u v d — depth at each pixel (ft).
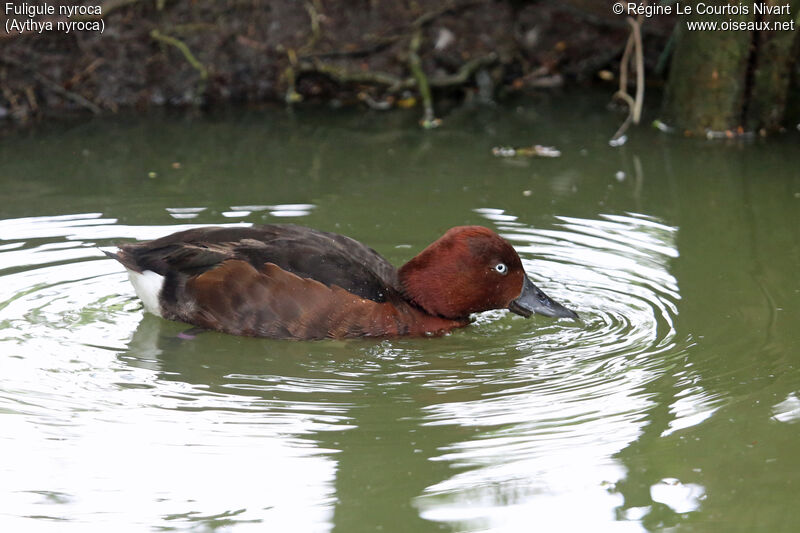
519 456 25.48
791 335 32.01
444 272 33.65
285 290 32.24
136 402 28.43
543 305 33.83
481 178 48.49
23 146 53.31
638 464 24.98
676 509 23.08
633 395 28.63
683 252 39.40
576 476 24.52
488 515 22.95
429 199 45.32
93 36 60.49
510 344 32.86
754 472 24.59
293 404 28.43
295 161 51.08
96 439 26.32
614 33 67.41
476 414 27.73
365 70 64.03
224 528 22.62
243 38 63.26
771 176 48.70
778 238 40.70
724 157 51.90
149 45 61.67
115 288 36.22
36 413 27.63
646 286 36.19
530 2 66.69
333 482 24.38
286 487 24.17
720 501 23.41
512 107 62.54
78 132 56.24
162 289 33.50
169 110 61.21
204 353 31.76
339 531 22.43
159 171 49.08
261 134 56.29
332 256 33.04
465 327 34.47
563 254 39.14
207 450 25.82
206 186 46.75
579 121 59.06
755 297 35.09
